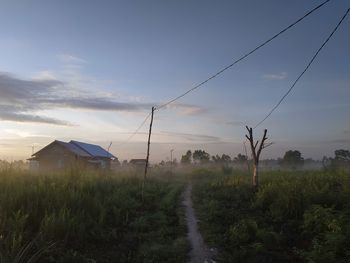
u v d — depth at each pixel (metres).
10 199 12.70
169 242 12.05
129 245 11.52
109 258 10.16
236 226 12.88
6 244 8.86
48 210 12.49
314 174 27.38
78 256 9.52
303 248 10.88
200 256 10.72
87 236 11.40
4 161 22.25
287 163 82.19
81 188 17.22
